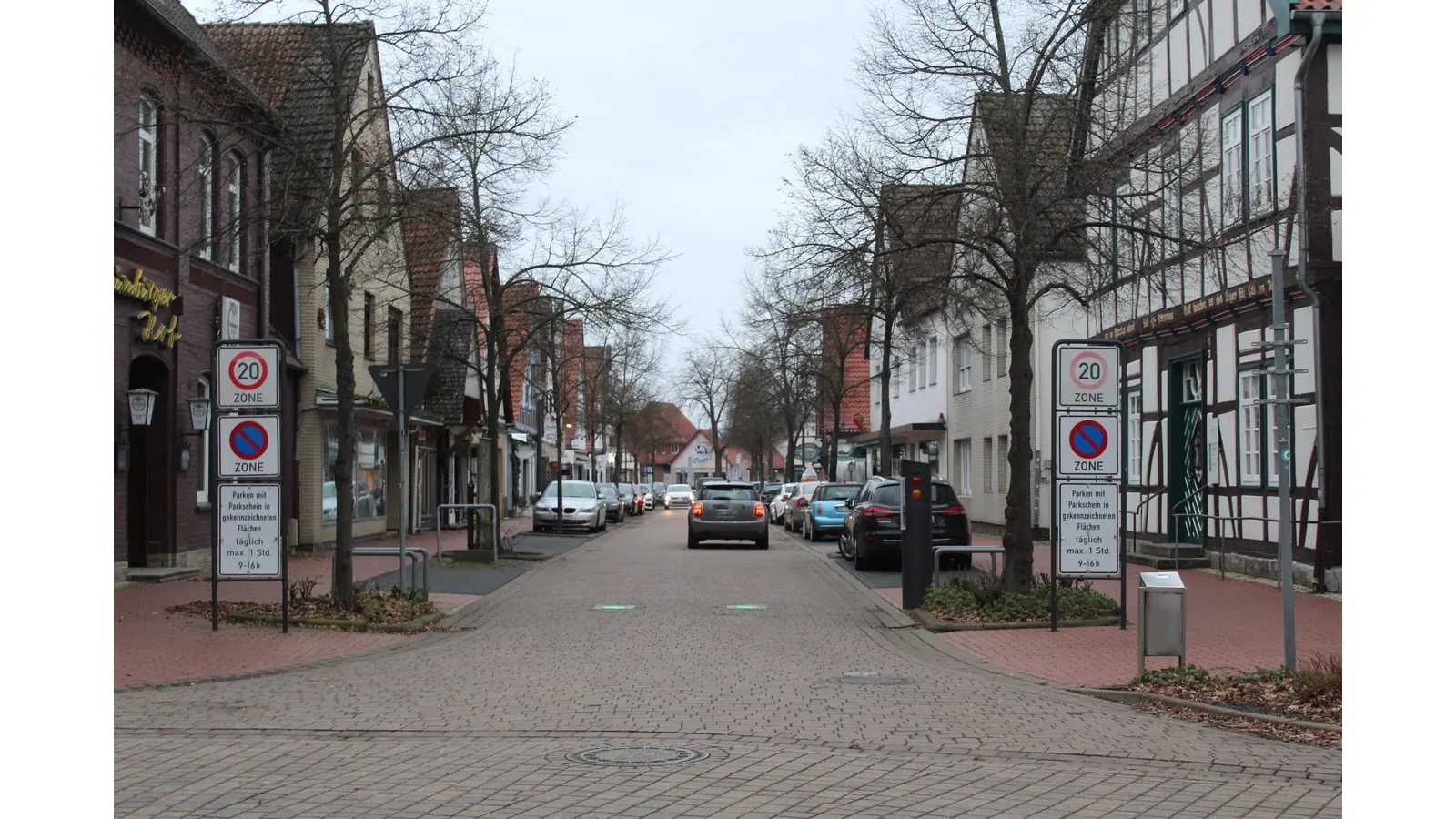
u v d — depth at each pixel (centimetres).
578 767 748
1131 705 978
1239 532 2027
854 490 3484
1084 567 1431
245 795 678
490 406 2556
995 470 3453
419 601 1592
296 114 1744
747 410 6394
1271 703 948
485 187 1908
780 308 4575
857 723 895
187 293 2055
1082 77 1566
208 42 1917
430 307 3231
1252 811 646
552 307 2559
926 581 1645
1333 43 1758
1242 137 1956
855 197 1639
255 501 1409
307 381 2664
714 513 3120
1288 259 1795
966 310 1978
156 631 1395
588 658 1248
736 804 661
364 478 3136
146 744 817
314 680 1104
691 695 1021
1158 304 2308
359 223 1645
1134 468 2473
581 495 4147
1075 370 1432
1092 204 1571
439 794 680
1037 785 703
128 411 1872
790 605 1767
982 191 1576
